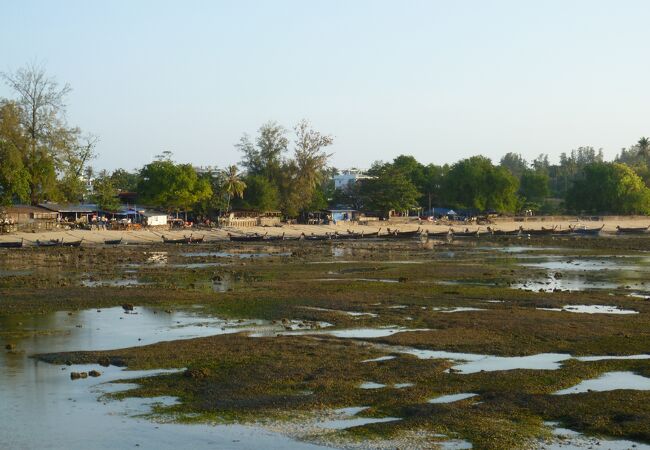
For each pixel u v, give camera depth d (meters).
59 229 119.12
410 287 56.59
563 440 20.56
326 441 20.62
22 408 23.88
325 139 163.00
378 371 28.30
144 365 29.61
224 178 154.88
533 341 34.34
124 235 119.75
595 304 47.16
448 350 32.56
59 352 32.16
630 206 191.00
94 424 22.28
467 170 183.38
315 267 75.50
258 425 22.09
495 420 22.23
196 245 113.12
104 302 47.62
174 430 21.70
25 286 56.59
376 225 158.12
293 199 160.88
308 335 36.28
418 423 21.91
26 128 118.12
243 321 40.69
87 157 133.50
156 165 145.62
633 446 20.11
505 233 145.38
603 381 26.91
